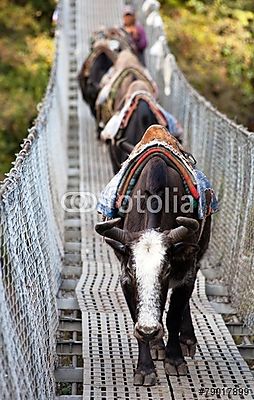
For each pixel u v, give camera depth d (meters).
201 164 15.24
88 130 22.47
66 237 15.16
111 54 19.84
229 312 11.88
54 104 16.55
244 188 11.88
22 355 7.80
